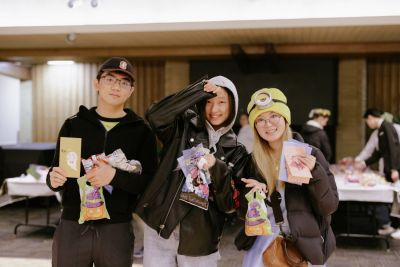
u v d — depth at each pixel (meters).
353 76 7.05
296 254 1.85
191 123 2.05
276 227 1.89
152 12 3.78
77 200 2.04
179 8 3.75
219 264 3.92
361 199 4.18
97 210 1.94
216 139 2.01
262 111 1.89
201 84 1.97
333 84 6.89
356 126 7.07
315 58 6.91
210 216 1.94
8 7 3.93
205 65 7.23
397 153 4.82
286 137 1.94
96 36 5.76
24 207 6.46
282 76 7.00
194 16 3.74
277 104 1.90
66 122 2.12
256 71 7.05
